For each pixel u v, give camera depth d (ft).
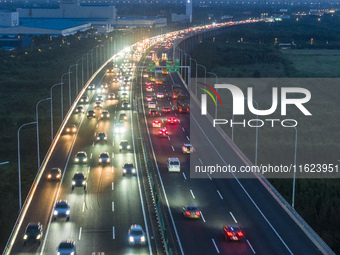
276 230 181.68
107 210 195.72
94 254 153.58
